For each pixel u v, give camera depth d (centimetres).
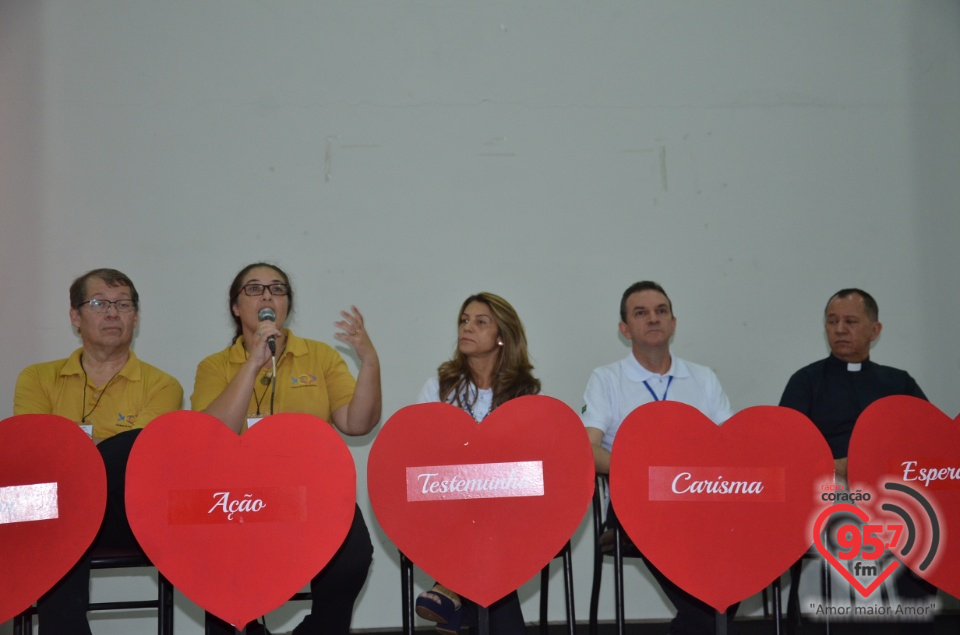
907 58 377
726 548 198
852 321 330
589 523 351
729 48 374
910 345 367
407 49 367
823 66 376
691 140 371
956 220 373
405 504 194
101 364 279
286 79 362
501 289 362
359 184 361
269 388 271
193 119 358
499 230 363
